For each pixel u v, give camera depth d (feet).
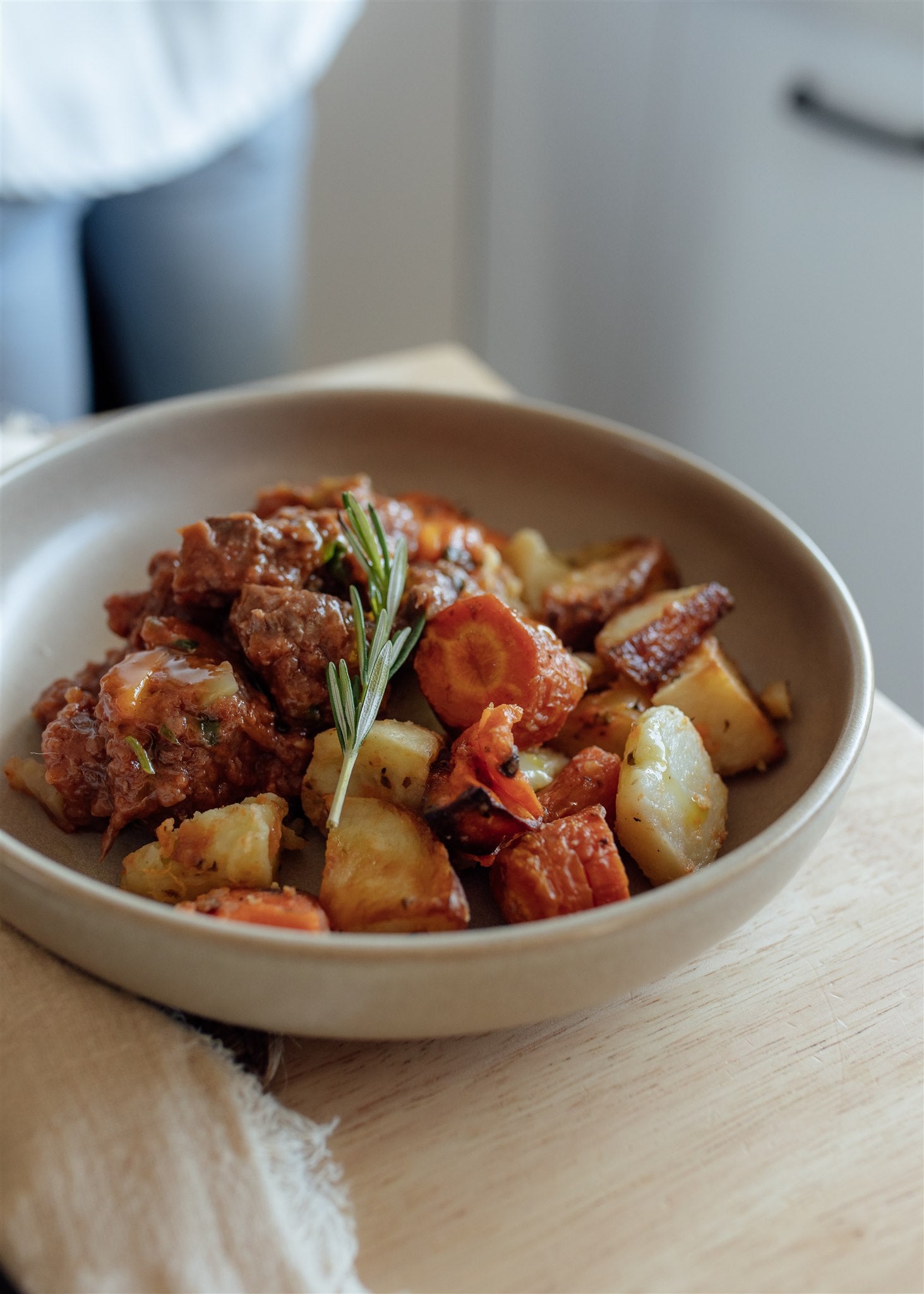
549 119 2.85
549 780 1.08
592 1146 0.92
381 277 3.24
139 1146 0.86
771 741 1.12
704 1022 0.99
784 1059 0.97
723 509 1.30
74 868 1.04
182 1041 0.91
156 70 1.98
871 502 2.27
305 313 3.23
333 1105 0.93
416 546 1.23
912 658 2.30
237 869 0.98
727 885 0.89
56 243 2.12
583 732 1.13
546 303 3.12
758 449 2.51
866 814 1.16
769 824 1.08
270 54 2.13
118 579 1.30
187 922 0.84
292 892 0.95
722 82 2.31
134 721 1.03
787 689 1.18
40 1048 0.90
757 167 2.28
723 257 2.44
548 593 1.24
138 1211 0.84
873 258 2.10
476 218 3.24
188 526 1.10
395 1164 0.91
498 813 0.96
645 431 2.88
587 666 1.16
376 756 1.02
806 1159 0.92
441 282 3.32
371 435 1.41
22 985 0.94
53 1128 0.86
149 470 1.33
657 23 2.39
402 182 3.09
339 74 2.83
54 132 1.92
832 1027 0.99
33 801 1.08
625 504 1.36
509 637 1.05
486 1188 0.90
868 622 2.37
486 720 1.00
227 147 2.22
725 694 1.12
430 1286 0.85
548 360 3.20
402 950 0.83
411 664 1.11
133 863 0.99
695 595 1.20
